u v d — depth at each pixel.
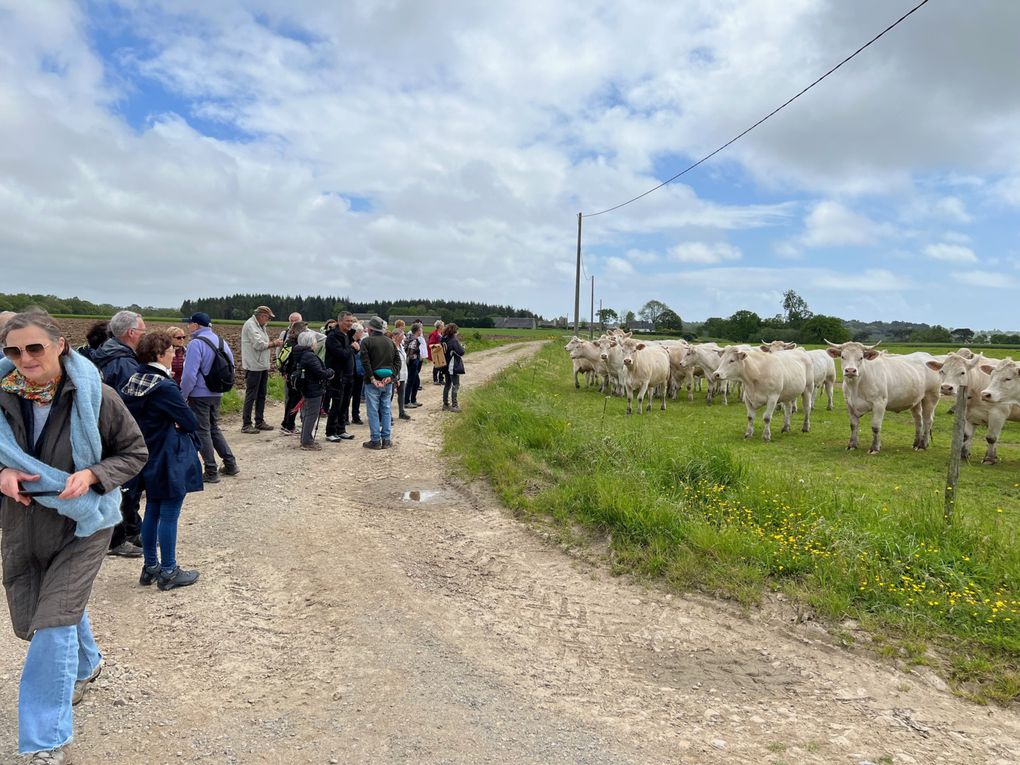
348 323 11.14
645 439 9.55
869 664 4.39
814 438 13.31
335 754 3.23
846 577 5.32
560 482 7.92
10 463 2.96
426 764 3.18
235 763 3.14
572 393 20.53
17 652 4.09
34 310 3.03
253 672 4.01
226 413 13.34
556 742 3.42
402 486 8.49
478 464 9.03
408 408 15.12
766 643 4.66
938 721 3.76
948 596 5.01
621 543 6.25
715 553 5.81
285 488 8.03
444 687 3.92
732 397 20.66
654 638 4.72
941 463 10.84
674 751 3.38
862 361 11.52
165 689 3.77
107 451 3.32
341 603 5.02
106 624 4.52
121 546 5.79
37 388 3.02
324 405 12.02
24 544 3.14
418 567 5.83
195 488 5.14
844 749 3.45
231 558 5.80
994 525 6.45
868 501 7.43
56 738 3.00
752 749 3.42
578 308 39.62
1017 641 4.39
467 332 85.88
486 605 5.16
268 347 11.38
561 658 4.39
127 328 5.75
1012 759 3.42
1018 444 12.91
